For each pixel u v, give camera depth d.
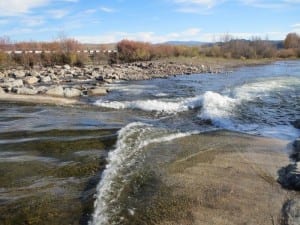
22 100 23.02
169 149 11.81
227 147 12.12
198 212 7.52
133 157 10.93
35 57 50.47
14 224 7.23
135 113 18.98
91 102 22.67
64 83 33.25
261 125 15.94
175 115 18.39
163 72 44.47
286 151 11.75
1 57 47.00
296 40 88.56
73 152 11.48
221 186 8.78
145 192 8.48
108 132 14.04
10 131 14.27
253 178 9.31
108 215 7.45
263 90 26.17
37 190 8.70
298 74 40.34
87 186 8.91
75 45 57.88
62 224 7.20
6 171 9.88
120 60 58.84
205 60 64.19
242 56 73.31
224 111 18.58
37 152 11.55
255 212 7.51
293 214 7.36
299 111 18.97
